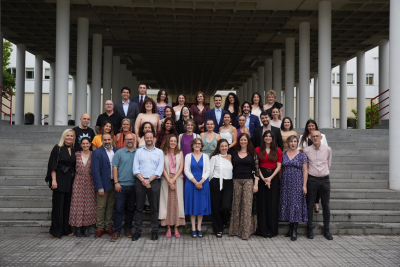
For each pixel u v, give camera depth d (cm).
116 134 671
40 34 1653
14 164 800
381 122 1385
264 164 588
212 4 1257
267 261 470
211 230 607
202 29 1543
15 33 1641
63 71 1210
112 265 448
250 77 2688
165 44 1773
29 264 447
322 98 1237
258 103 746
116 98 1995
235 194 584
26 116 2061
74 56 2023
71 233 578
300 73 1442
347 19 1428
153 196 559
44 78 3288
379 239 576
